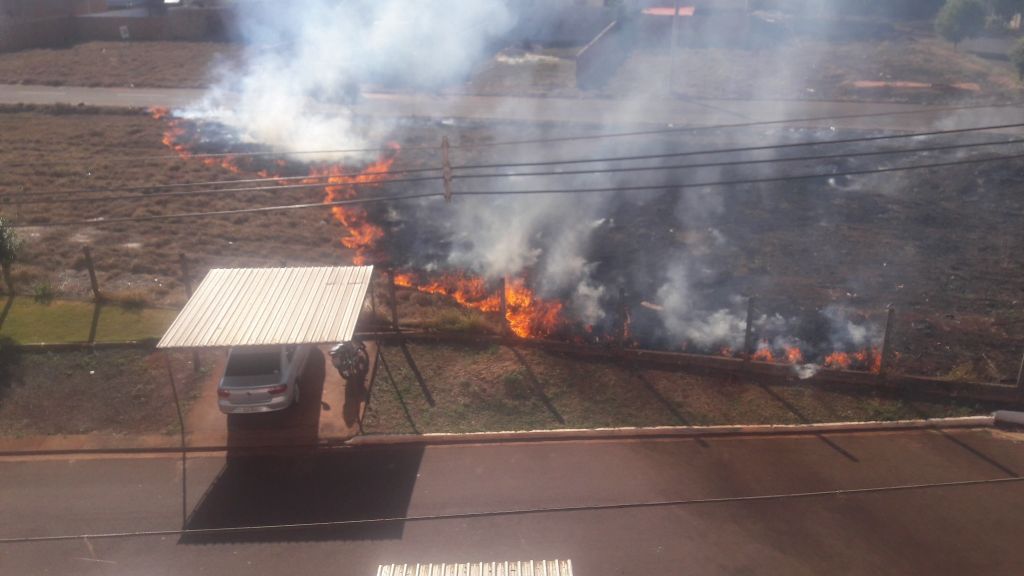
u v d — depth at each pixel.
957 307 21.06
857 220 27.17
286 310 15.65
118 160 32.19
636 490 13.78
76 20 55.97
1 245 19.55
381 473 14.30
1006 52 48.31
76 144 34.44
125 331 18.34
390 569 9.70
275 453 14.88
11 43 52.94
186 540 12.70
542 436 15.33
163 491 13.86
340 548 12.48
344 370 16.55
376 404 16.27
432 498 13.60
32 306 19.41
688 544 12.54
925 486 11.80
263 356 15.27
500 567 9.66
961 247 24.89
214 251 24.06
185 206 27.77
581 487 13.86
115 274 21.94
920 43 52.47
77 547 12.55
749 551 12.41
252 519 13.14
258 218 27.38
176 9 55.59
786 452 14.87
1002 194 28.81
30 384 16.55
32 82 44.72
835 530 12.86
